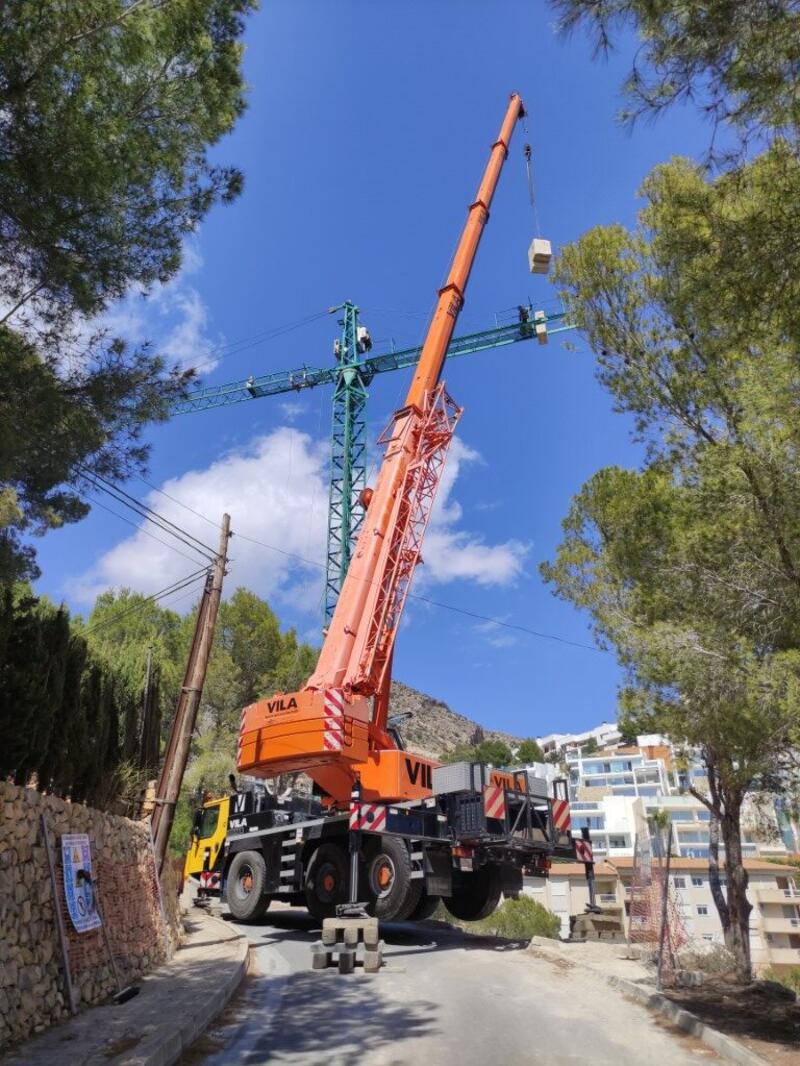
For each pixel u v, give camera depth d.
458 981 9.40
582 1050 6.32
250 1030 7.05
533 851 13.76
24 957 6.44
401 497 16.17
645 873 12.19
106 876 8.81
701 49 4.58
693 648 8.02
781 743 7.73
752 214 5.23
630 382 9.63
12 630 7.38
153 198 6.50
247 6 6.54
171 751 12.84
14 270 6.02
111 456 7.14
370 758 13.58
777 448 7.26
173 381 7.10
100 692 9.48
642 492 10.03
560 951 11.95
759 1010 7.78
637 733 10.73
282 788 20.47
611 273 9.74
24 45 5.17
